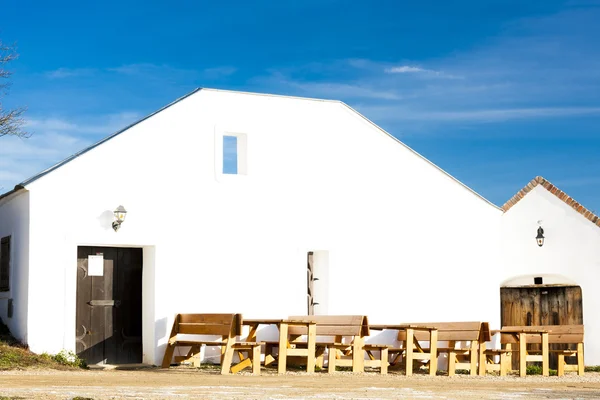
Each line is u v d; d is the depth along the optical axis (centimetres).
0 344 1507
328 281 1808
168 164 1659
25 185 1528
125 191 1609
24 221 1561
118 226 1588
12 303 1605
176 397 852
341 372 1538
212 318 1525
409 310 1897
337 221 1830
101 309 1623
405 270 1903
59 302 1536
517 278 2111
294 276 1767
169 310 1633
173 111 1672
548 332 1705
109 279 1638
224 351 1540
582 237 2039
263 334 1717
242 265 1716
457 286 1967
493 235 2036
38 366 1419
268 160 1767
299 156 1803
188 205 1672
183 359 1611
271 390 991
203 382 1148
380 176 1895
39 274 1524
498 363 1911
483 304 1997
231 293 1698
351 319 1576
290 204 1780
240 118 1744
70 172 1564
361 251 1852
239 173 1762
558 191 2078
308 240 1792
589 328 2016
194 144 1691
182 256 1655
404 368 1753
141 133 1636
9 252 1641
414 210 1931
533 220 2097
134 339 1647
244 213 1728
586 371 1906
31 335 1510
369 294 1850
